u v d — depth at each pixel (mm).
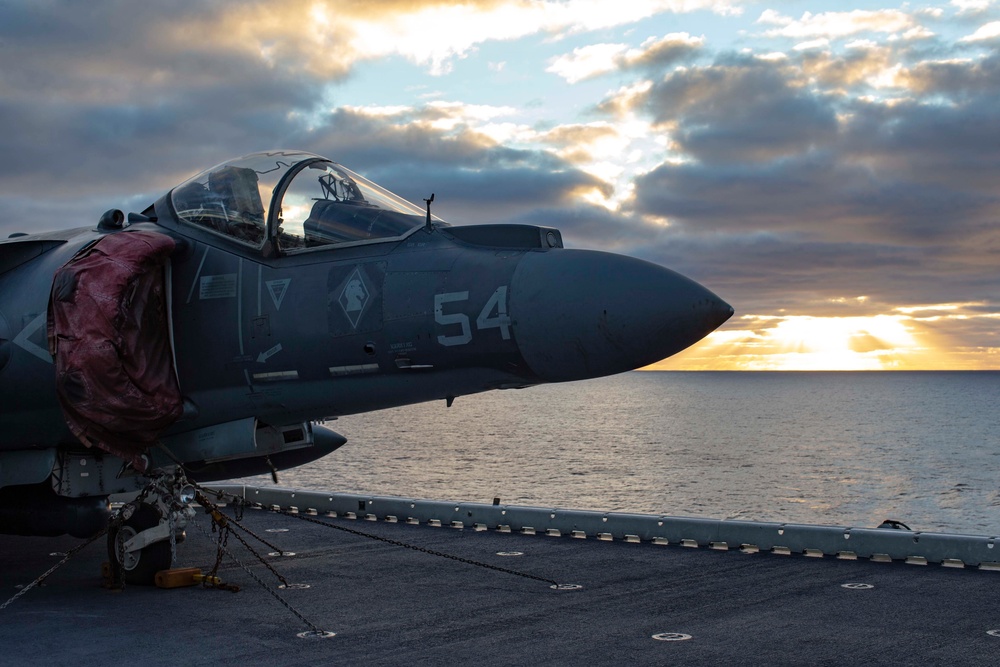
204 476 11602
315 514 14164
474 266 8398
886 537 9672
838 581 8742
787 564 9617
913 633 6926
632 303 7625
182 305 9539
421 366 8477
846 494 76312
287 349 9031
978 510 68188
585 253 8188
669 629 7180
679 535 10945
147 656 6637
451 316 8250
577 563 9969
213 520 9312
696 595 8336
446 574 9656
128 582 9469
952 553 9336
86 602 8562
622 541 11242
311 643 6957
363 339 8664
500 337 8039
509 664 6320
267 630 7383
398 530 12531
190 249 9703
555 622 7492
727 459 106688
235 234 9602
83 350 8648
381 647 6816
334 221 9352
